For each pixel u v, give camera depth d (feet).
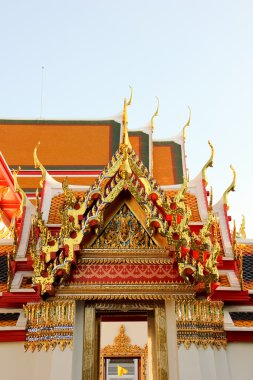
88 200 36.35
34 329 36.50
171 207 36.65
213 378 34.73
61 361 34.17
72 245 35.22
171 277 36.40
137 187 37.40
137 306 37.40
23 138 112.78
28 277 40.42
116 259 36.78
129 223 38.04
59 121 116.26
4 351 36.55
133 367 90.43
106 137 113.39
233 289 39.27
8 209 86.58
